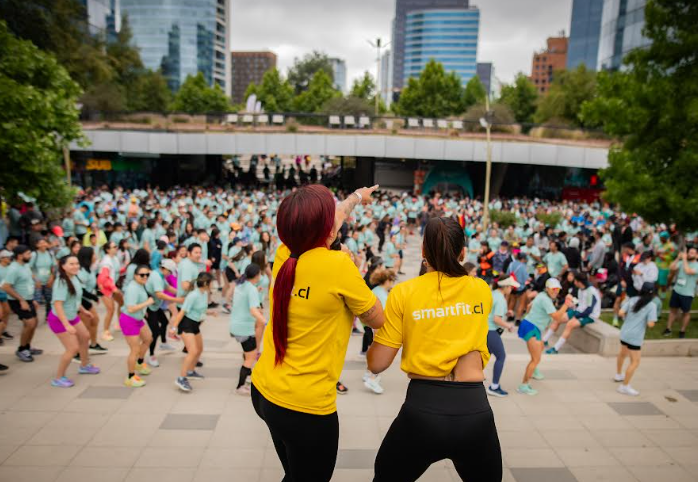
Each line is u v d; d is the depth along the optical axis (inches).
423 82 2062.0
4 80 402.9
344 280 76.6
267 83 2402.8
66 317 263.6
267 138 1295.5
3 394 251.4
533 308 277.3
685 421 242.7
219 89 2354.8
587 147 1294.3
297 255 79.0
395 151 1312.7
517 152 1298.0
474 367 87.4
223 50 5344.5
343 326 79.7
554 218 964.0
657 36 436.1
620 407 258.8
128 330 263.6
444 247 88.7
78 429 215.6
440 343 86.7
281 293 78.0
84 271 314.3
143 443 204.2
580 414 249.0
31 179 440.5
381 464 88.6
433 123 1325.0
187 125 1274.6
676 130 423.5
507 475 189.6
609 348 350.0
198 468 185.5
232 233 566.3
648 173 437.4
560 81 1752.0
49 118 431.8
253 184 1652.3
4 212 569.0
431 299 87.8
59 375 263.9
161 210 757.3
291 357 78.5
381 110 2406.5
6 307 331.9
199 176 1688.0
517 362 333.4
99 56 1327.5
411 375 89.8
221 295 537.3
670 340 354.6
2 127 394.3
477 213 996.6
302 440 78.8
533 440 219.5
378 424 231.5
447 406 83.4
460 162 1401.3
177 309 354.6
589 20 4402.1
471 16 7219.5
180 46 4894.2
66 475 177.9
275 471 184.5
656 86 425.1
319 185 81.3
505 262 496.1
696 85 403.9
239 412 238.4
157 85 1926.7
